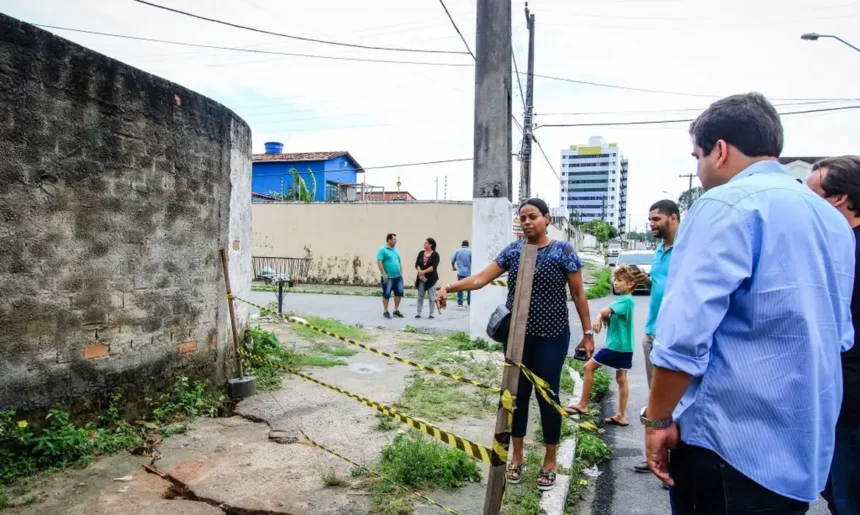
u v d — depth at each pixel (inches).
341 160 1439.5
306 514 134.0
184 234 209.3
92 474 152.9
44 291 158.6
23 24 150.6
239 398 225.3
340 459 167.0
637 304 685.3
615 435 216.2
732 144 80.4
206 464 161.8
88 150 169.8
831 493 109.3
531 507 141.1
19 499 137.3
